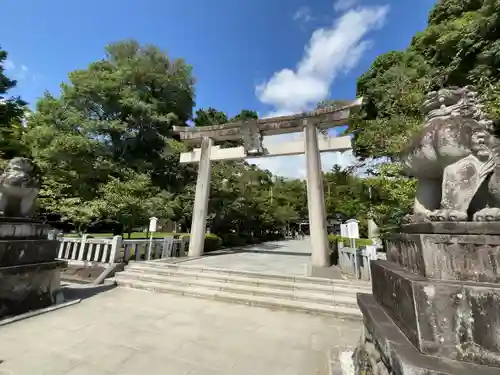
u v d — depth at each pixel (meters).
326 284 5.87
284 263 8.72
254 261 9.14
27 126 14.93
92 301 5.32
